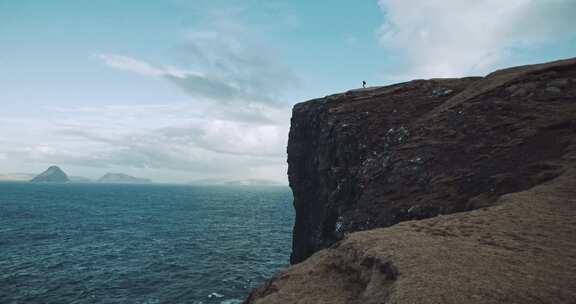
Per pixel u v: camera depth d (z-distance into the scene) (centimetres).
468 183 2830
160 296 4169
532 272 1188
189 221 10962
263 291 1800
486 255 1350
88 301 3950
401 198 3256
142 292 4284
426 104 4866
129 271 5119
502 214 1825
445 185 2967
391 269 1321
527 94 3703
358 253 1588
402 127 4316
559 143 2759
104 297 4084
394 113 4869
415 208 2897
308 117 6228
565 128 2941
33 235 7725
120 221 10575
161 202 19462
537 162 2606
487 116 3622
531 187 2339
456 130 3688
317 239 4709
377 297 1235
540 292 1045
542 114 3275
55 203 16900
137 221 10669
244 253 6456
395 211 3102
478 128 3512
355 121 4969
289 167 6544
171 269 5259
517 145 2995
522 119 3328
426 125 4062
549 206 1855
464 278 1150
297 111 6688
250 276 5034
